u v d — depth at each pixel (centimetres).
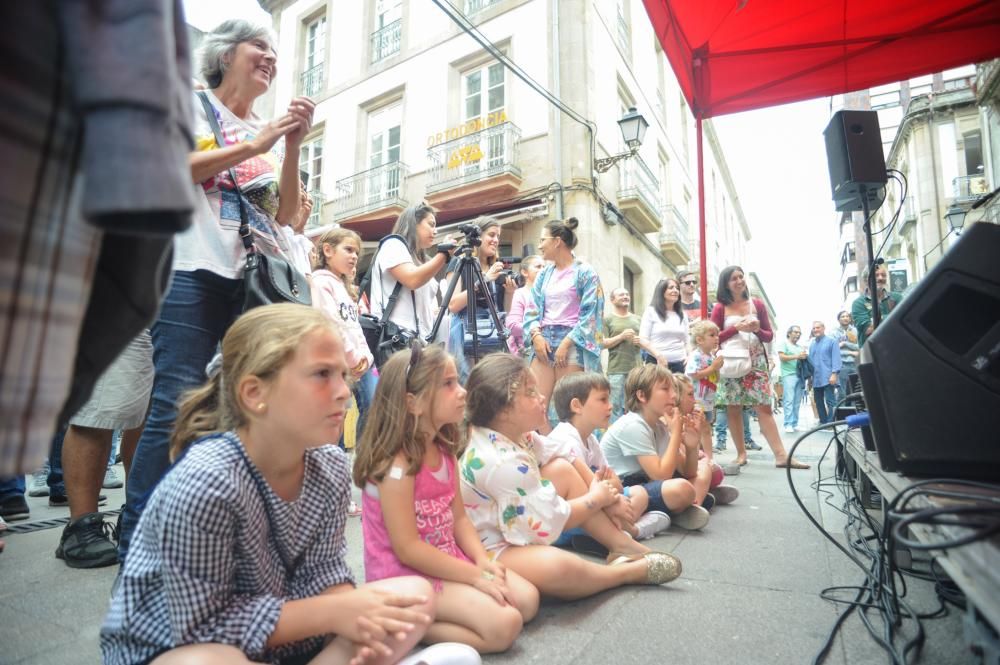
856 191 280
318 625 111
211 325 183
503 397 192
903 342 128
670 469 270
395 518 155
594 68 1018
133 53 47
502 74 1038
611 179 1077
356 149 1232
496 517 188
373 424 164
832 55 434
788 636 153
